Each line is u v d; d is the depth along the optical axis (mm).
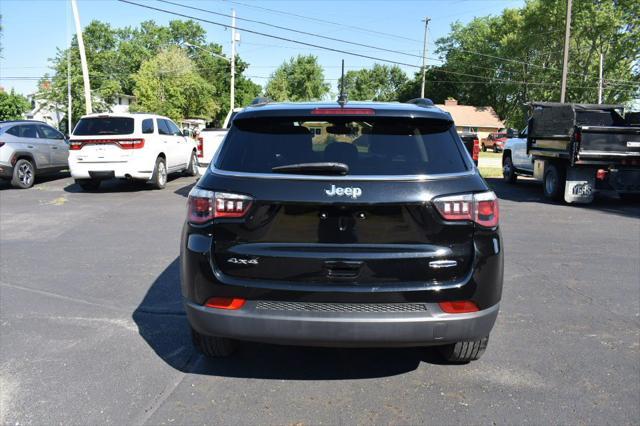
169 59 58062
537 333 4125
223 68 82062
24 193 12070
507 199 12328
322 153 3043
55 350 3783
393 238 2832
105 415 2912
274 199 2836
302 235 2846
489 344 3912
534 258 6559
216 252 2930
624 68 48219
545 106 12578
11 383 3281
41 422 2840
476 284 2861
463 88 76312
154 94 55875
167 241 7316
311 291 2803
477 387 3246
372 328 2785
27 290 5199
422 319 2803
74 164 11773
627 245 7324
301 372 3465
